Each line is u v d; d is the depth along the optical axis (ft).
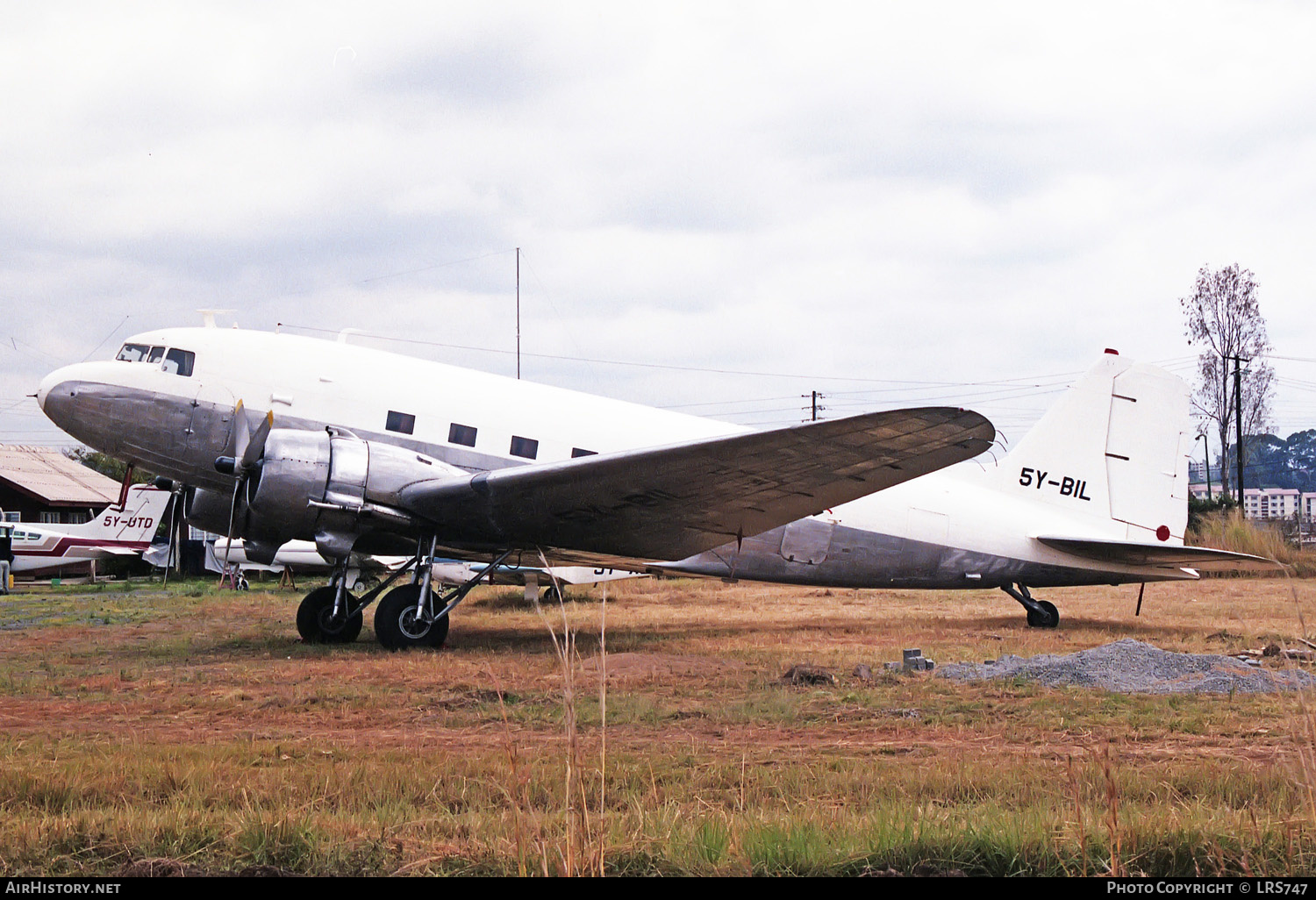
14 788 16.78
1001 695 29.25
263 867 13.07
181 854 13.62
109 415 41.78
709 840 13.69
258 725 25.12
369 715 26.43
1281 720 24.76
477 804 16.48
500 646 42.45
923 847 13.51
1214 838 13.47
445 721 25.53
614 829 14.12
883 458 35.86
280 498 38.83
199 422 42.27
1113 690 29.84
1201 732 23.79
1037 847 13.48
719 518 42.04
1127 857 13.08
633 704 27.53
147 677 32.96
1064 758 21.01
